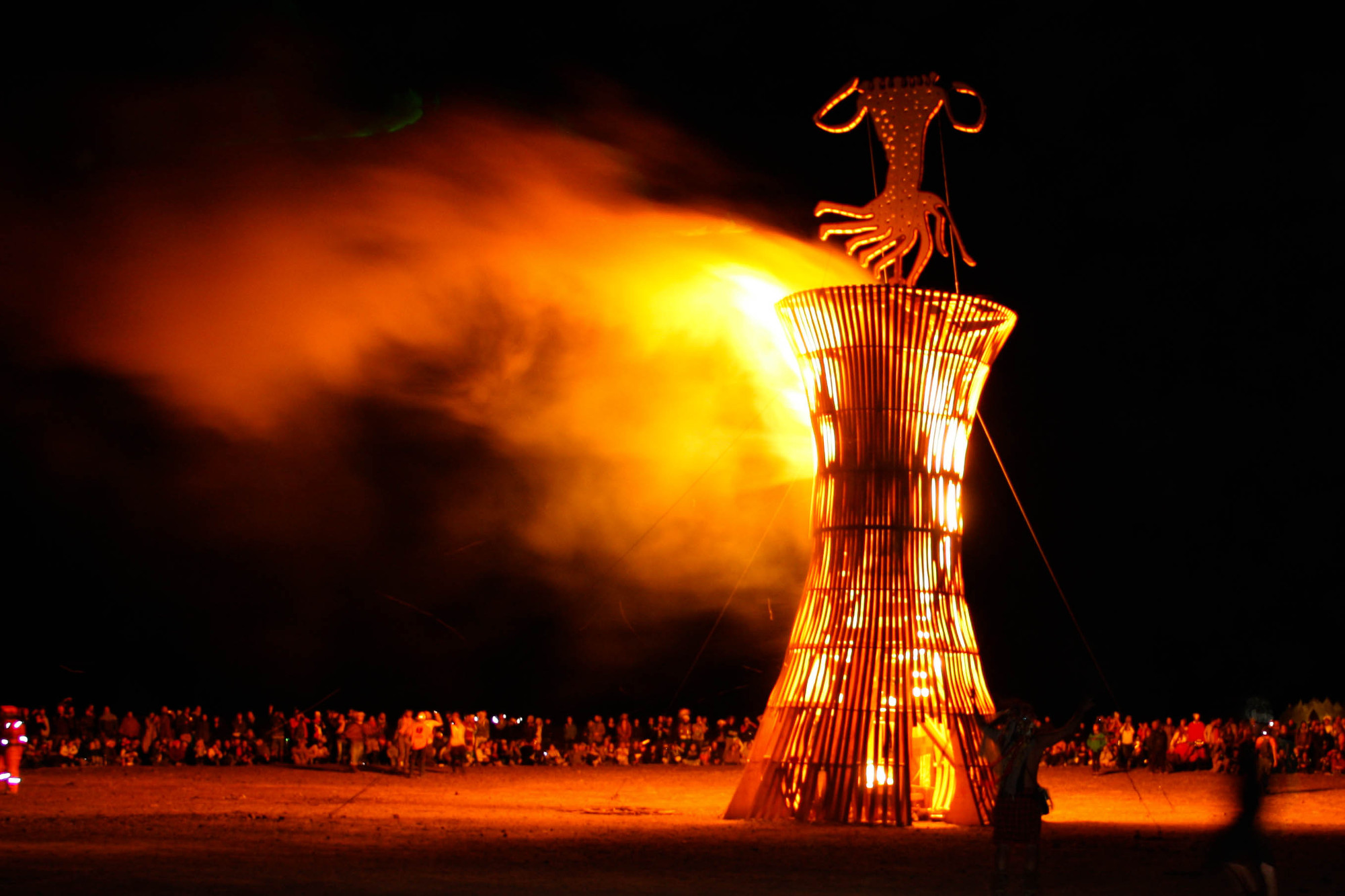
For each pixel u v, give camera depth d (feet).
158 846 39.88
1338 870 36.35
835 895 31.32
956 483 53.78
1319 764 89.76
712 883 33.09
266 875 33.32
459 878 33.27
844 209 55.88
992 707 52.47
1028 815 31.01
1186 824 51.52
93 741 87.81
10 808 54.24
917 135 55.83
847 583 52.24
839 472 53.16
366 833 44.47
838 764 50.29
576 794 67.05
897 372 52.70
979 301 53.47
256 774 79.41
